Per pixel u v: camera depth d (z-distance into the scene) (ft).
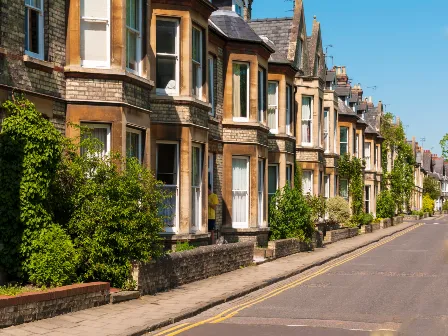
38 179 41.14
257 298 48.98
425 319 39.60
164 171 64.54
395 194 228.43
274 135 95.61
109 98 50.39
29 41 46.03
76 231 43.68
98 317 37.81
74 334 33.14
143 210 46.39
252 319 39.78
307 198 101.60
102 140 50.88
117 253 44.80
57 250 40.57
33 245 40.47
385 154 214.90
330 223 125.59
